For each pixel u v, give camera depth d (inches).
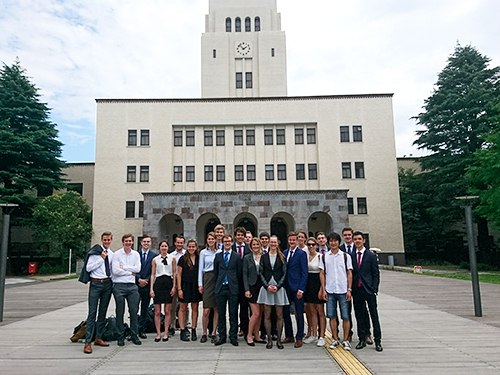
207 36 1899.6
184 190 1539.1
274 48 1902.1
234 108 1578.5
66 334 384.5
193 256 361.1
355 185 1526.8
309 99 1582.2
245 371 257.6
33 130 1432.1
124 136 1557.6
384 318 449.1
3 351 316.8
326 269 326.3
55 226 1358.3
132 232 1497.3
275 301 322.7
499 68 1391.5
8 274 1370.6
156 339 350.6
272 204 1316.4
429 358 284.5
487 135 1091.3
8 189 1331.2
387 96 1578.5
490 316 459.8
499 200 1032.2
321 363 275.0
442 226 1551.4
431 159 1446.9
